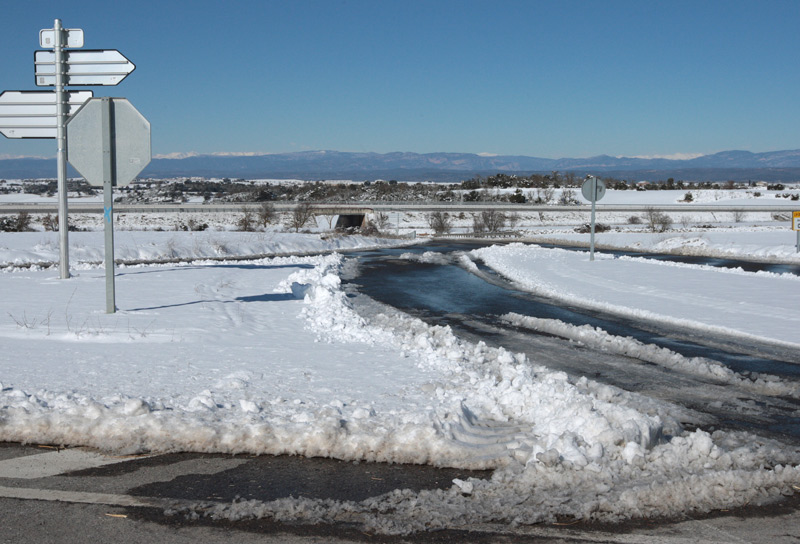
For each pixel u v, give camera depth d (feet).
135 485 16.42
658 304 52.34
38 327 35.63
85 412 19.94
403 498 15.87
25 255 99.45
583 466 17.25
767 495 16.40
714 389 27.48
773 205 408.26
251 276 70.38
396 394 23.66
